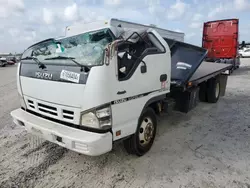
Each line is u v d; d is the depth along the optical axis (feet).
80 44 9.68
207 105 20.95
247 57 97.19
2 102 22.63
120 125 9.08
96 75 7.93
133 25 22.29
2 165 10.50
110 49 8.09
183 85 13.50
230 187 8.73
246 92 26.40
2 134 14.19
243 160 10.77
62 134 8.37
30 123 9.61
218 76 21.81
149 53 10.23
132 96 9.45
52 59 9.61
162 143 12.71
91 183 9.12
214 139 13.26
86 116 8.32
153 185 8.92
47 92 9.31
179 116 17.65
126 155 11.32
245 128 14.94
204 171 9.85
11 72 59.57
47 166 10.41
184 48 15.35
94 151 8.01
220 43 42.65
